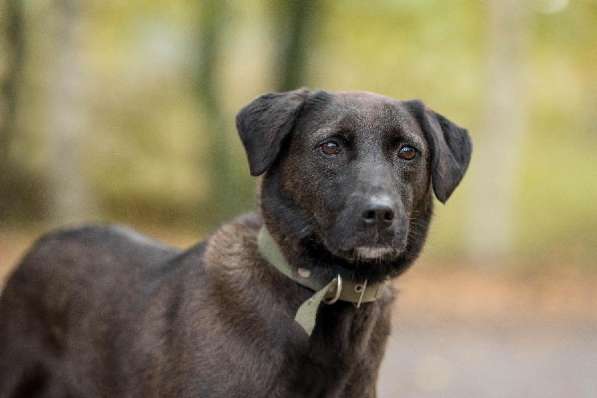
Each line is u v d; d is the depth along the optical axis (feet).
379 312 18.25
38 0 66.85
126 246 21.22
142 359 18.67
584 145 92.89
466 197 80.59
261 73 79.51
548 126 92.32
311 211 17.47
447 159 18.49
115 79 80.48
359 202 16.93
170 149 81.10
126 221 73.31
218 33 63.77
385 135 17.75
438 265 62.69
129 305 19.71
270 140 17.71
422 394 33.45
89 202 58.49
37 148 72.02
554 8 67.82
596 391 34.88
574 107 90.74
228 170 64.64
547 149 92.63
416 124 18.37
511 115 62.59
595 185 87.40
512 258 65.46
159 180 80.28
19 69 66.08
